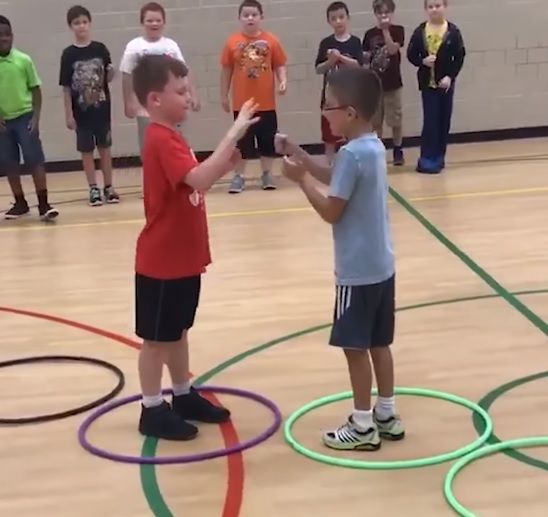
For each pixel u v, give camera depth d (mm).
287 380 3771
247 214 6855
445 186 7496
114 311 4801
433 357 3920
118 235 6430
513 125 9539
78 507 2824
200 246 3221
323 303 4730
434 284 4930
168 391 3686
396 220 6414
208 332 4387
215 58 9125
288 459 3068
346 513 2693
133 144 9172
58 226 6801
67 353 4242
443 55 7918
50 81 9000
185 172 3049
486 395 3520
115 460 3129
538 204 6664
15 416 3574
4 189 8445
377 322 3076
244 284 5121
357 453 3092
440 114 8039
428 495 2777
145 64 3135
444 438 3176
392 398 3178
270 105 7688
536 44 9391
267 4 9039
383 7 8266
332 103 2986
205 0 8992
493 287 4832
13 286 5336
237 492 2855
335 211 2943
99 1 8859
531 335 4121
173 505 2797
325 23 9125
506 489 2791
